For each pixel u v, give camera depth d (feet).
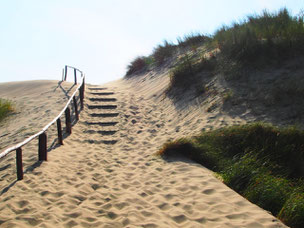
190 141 19.30
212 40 39.04
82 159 20.24
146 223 10.94
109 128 27.94
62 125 27.86
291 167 15.16
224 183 14.33
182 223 10.84
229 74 27.61
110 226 10.95
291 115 18.99
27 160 18.90
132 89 43.93
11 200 13.37
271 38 28.37
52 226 10.93
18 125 30.55
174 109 29.22
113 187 15.15
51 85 50.39
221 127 20.40
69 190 14.76
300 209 10.79
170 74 36.65
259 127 17.93
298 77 22.39
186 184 14.23
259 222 10.21
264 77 24.58
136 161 19.13
